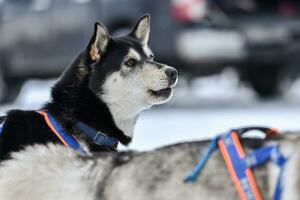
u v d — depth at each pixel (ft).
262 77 71.51
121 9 64.39
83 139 26.23
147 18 29.66
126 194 15.92
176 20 62.64
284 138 15.44
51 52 67.87
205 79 85.25
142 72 28.12
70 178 16.75
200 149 15.89
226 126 53.98
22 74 70.59
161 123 56.75
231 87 81.20
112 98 27.22
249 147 15.57
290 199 14.42
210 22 63.82
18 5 69.87
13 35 69.97
